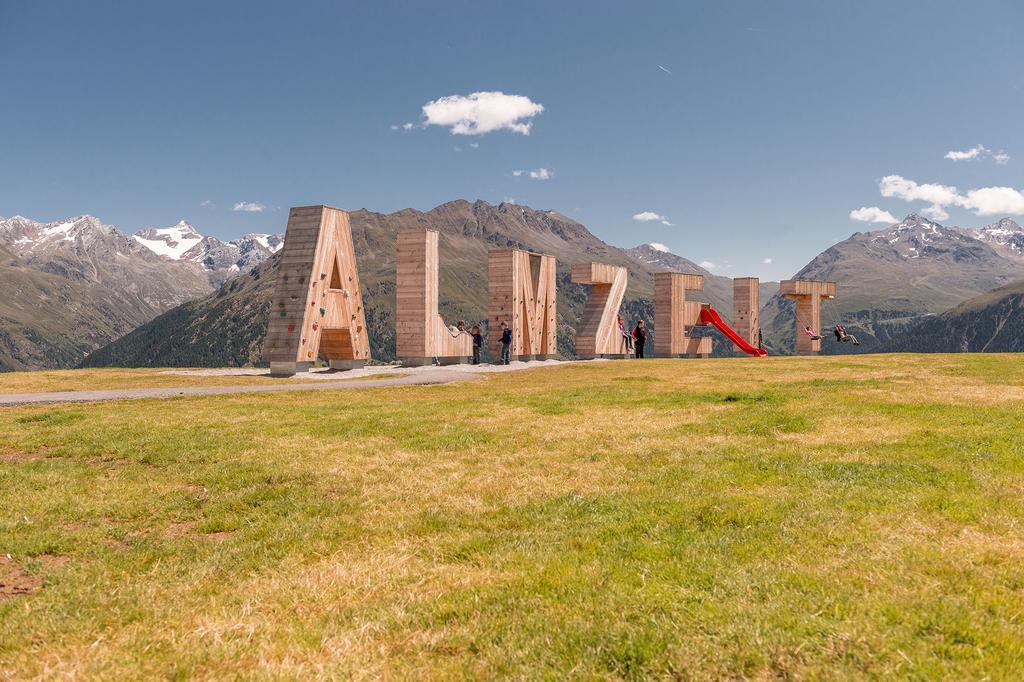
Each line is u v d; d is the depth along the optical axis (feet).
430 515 33.22
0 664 19.75
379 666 19.13
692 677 17.83
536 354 164.55
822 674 17.60
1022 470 36.76
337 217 130.52
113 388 95.45
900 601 21.34
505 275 154.40
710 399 72.02
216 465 43.21
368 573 26.22
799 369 111.14
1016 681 16.89
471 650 19.99
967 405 61.11
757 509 31.53
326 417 62.03
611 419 59.82
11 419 60.39
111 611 23.18
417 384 98.07
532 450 47.01
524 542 28.96
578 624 20.74
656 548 27.22
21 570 27.66
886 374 96.99
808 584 22.98
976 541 26.81
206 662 19.62
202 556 28.81
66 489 38.29
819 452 43.06
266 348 122.31
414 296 140.97
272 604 23.63
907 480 35.47
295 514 33.86
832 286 224.12
